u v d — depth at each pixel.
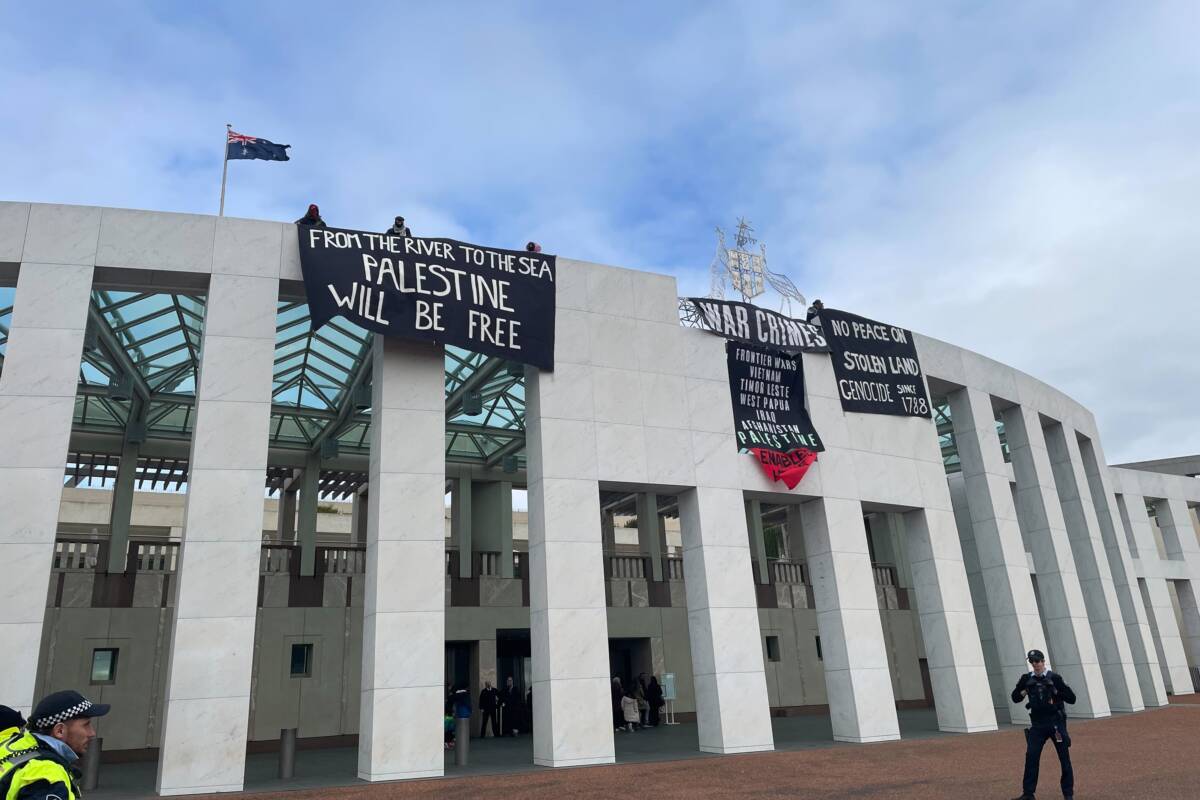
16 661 12.91
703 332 19.50
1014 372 26.08
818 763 14.82
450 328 16.19
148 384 22.58
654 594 28.48
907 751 16.27
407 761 14.06
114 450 24.36
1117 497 37.34
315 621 23.22
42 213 14.97
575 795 11.88
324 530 39.09
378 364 16.31
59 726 3.68
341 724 22.75
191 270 15.35
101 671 20.97
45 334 14.40
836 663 19.08
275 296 15.66
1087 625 24.08
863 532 20.16
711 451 18.69
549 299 17.62
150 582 22.00
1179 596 38.62
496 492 29.19
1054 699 10.20
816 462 20.09
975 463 23.58
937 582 20.94
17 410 13.94
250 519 14.37
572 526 16.64
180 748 13.04
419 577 15.03
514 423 26.69
